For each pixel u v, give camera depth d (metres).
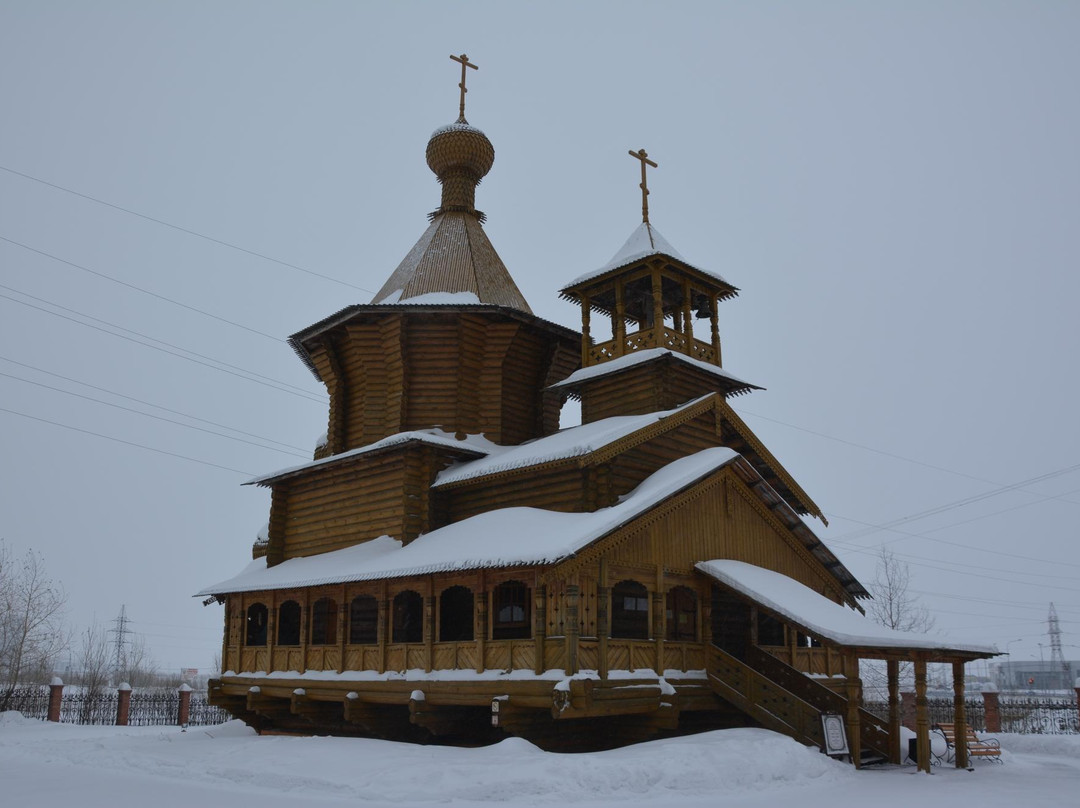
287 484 30.78
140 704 39.94
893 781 18.97
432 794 15.74
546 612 19.97
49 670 55.41
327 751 19.89
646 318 32.50
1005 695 54.03
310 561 27.89
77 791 17.16
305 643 25.84
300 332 30.92
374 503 27.16
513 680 19.86
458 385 28.67
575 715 18.75
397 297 31.75
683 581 22.44
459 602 25.17
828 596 27.55
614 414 27.61
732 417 26.05
